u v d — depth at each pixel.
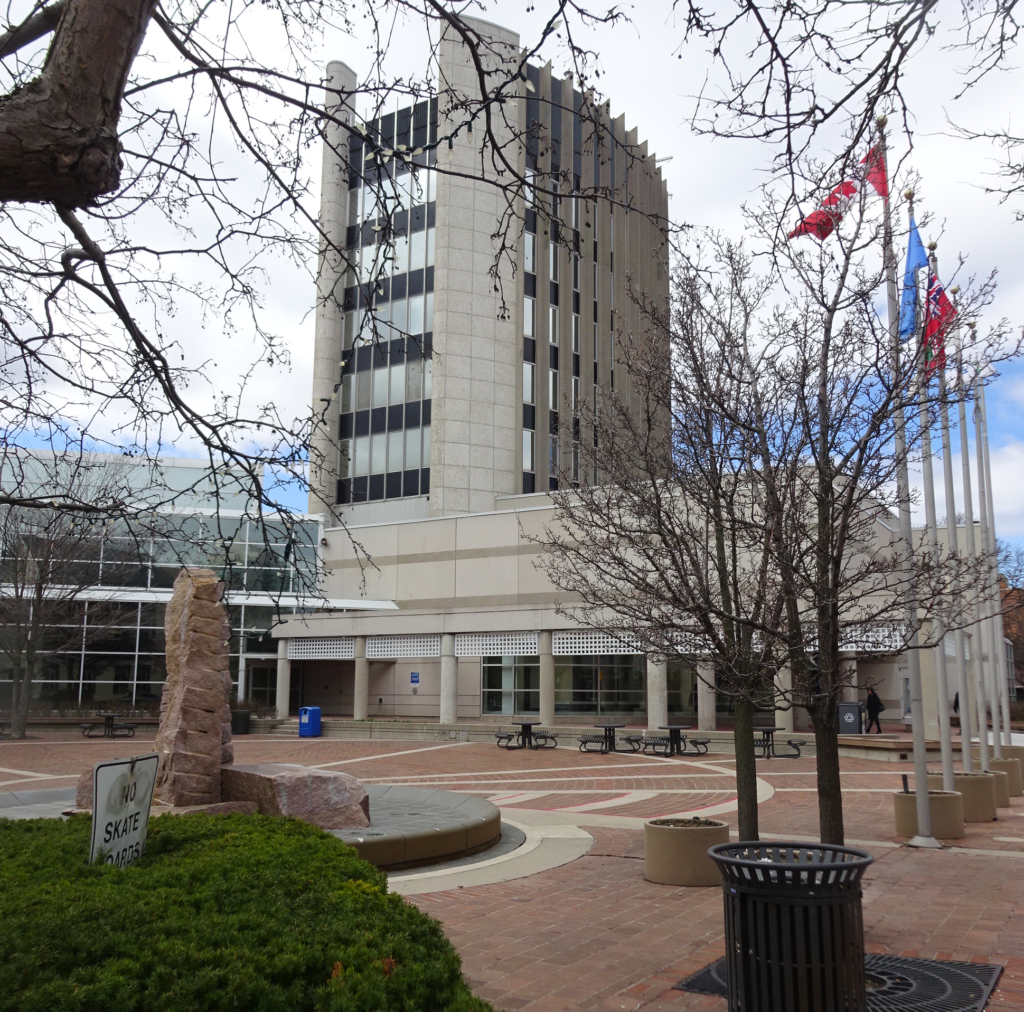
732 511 8.74
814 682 8.38
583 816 15.02
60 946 4.09
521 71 5.53
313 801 10.82
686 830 9.83
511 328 43.22
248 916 4.80
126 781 6.45
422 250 43.75
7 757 24.98
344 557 42.97
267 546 6.55
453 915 8.43
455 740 32.47
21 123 3.46
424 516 41.91
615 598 10.54
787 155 5.65
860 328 8.67
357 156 41.31
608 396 13.63
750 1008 4.86
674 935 7.68
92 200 3.79
